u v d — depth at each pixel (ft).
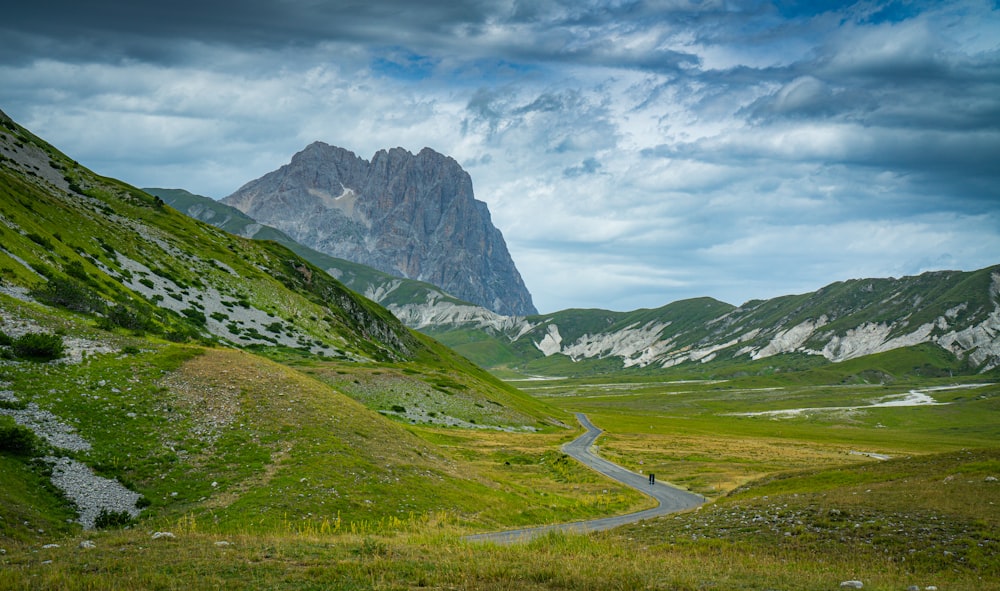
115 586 73.46
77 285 303.89
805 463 437.17
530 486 302.04
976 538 115.55
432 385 523.70
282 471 180.86
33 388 182.60
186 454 179.63
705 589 81.82
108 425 180.24
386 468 204.44
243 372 233.55
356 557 95.55
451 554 101.14
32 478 147.54
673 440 573.74
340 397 253.85
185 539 103.40
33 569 80.48
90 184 628.28
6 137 590.55
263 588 76.28
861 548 118.62
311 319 588.09
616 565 94.38
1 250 299.99
